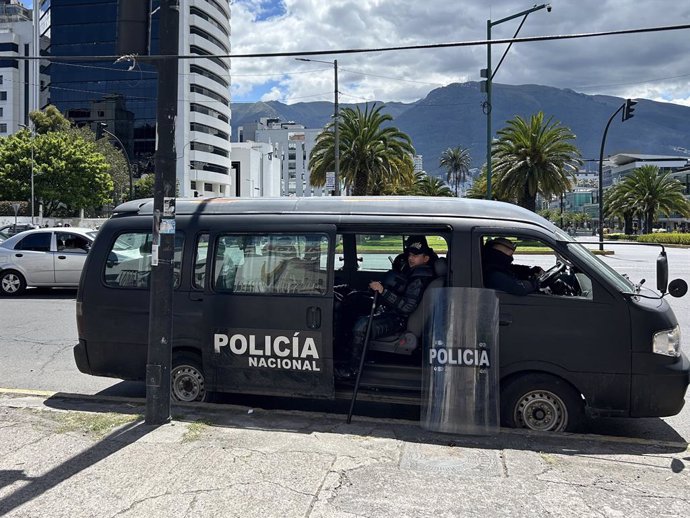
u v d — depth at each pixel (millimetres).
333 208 5289
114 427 4688
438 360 4844
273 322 5164
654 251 38562
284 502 3443
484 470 3916
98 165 49469
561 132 38688
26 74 106312
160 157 4723
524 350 4785
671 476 3885
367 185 37969
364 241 6359
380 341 5387
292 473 3832
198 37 89812
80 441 4367
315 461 4031
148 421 4770
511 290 4859
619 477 3850
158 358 4773
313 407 5820
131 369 5598
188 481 3705
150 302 5066
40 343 8797
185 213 5574
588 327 4695
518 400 4852
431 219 5043
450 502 3455
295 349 5121
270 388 5230
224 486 3639
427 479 3764
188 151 90438
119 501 3451
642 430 5301
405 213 5125
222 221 5406
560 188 39469
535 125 38500
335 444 4379
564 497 3533
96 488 3607
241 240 5340
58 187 47438
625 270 21812
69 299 13289
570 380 4730
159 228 4742
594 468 3994
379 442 4438
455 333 4809
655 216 70875
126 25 4727
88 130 61188
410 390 5152
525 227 4961
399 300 5379
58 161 47062
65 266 13672
